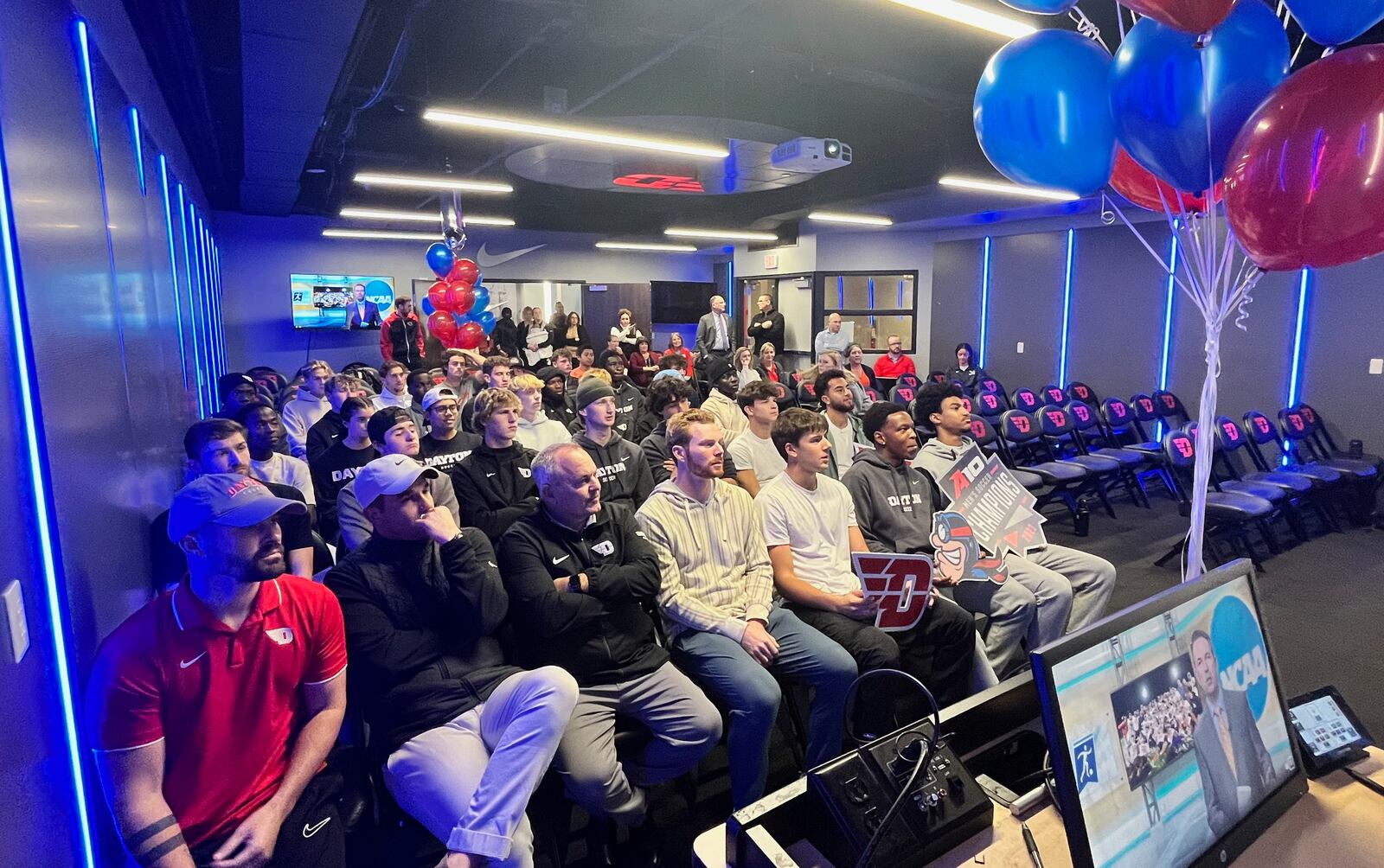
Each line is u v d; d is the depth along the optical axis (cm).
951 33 463
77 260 168
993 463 278
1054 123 197
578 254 1355
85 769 136
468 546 197
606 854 214
